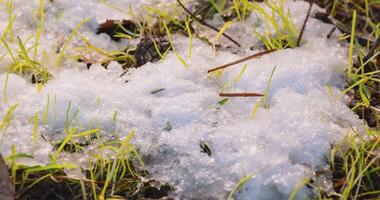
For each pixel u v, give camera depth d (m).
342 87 0.95
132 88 0.93
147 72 0.95
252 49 0.99
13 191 0.83
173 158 0.88
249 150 0.87
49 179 0.86
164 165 0.88
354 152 0.88
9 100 0.91
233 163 0.86
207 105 0.91
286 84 0.94
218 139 0.88
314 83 0.94
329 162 0.87
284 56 0.96
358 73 0.97
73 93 0.91
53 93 0.91
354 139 0.88
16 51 0.94
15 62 0.94
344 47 1.00
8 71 0.91
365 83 0.96
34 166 0.85
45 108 0.90
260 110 0.91
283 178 0.85
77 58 0.97
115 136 0.89
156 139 0.89
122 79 0.95
